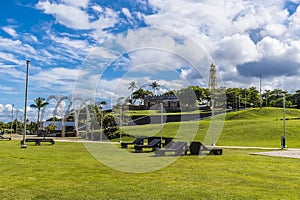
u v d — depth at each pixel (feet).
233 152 65.31
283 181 30.48
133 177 32.27
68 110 177.68
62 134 157.38
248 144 98.78
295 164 43.73
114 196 24.16
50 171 35.76
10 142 101.04
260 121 160.97
